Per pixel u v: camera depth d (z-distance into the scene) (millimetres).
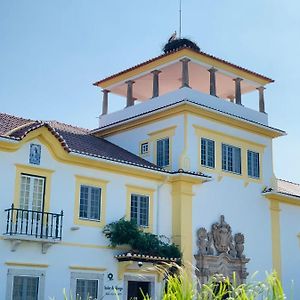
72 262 21766
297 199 31016
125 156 26484
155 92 27922
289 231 30594
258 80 30172
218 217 26656
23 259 20422
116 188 23797
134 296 23688
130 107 28969
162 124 27266
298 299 30250
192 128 26375
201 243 25469
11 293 19953
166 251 23625
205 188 26344
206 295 8469
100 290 22406
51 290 21000
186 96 26312
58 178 21953
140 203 24562
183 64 26812
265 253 28750
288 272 29906
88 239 22422
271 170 30047
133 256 22344
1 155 20516
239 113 28672
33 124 22000
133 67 28719
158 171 24766
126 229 22812
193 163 26094
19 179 20859
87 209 22703
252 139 29312
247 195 28422
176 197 25312
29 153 21250
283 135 30359
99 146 26984
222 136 27734
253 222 28453
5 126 23047
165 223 25109
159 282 23891
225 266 26297
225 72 28531
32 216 20766
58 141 21844
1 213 20141
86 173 22906
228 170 27719
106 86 30656
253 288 8547
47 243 20922
